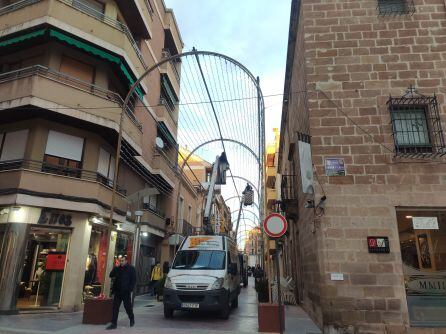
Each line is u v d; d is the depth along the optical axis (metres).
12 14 14.98
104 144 16.47
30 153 13.91
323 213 9.72
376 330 8.90
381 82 10.71
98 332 9.05
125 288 10.00
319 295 9.91
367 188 9.88
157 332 9.13
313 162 10.20
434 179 9.88
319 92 10.76
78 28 14.95
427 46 10.94
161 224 24.55
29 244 13.38
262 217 20.91
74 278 13.81
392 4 11.57
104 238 16.42
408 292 9.24
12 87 13.86
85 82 15.48
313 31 11.31
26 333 8.83
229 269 13.18
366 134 10.33
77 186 14.34
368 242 9.45
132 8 18.30
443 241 9.59
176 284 11.88
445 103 10.43
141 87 18.89
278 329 9.45
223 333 9.16
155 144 22.97
